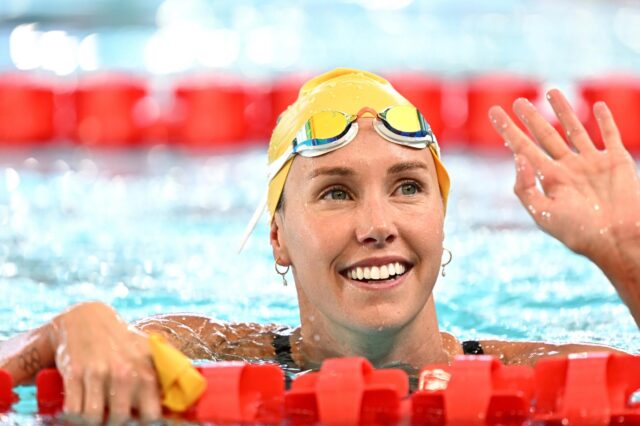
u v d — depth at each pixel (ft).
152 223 69.15
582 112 102.06
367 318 30.55
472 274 57.26
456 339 37.04
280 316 46.26
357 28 139.13
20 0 144.97
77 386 26.17
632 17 144.15
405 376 26.68
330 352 33.22
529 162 29.96
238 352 35.35
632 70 120.37
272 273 56.29
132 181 84.12
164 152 100.17
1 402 27.81
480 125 104.17
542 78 117.29
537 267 58.85
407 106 32.50
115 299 49.57
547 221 29.37
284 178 32.94
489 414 25.94
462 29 139.03
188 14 144.15
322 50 129.70
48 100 106.11
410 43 132.67
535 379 26.58
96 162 93.45
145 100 108.88
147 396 26.07
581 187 29.43
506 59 126.00
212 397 26.17
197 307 47.98
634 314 29.40
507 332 44.37
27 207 73.67
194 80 113.60
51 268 56.44
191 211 72.84
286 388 31.19
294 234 32.04
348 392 25.79
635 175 29.27
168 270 56.54
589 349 34.50
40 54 124.26
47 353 28.27
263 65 123.24
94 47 128.67
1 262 57.72
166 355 25.94
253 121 108.68
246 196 78.02
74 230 66.64
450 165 92.07
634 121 102.37
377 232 30.01
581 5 149.07
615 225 28.78
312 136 31.50
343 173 31.04
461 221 70.95
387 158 30.99
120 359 26.22
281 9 147.13
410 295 30.83
